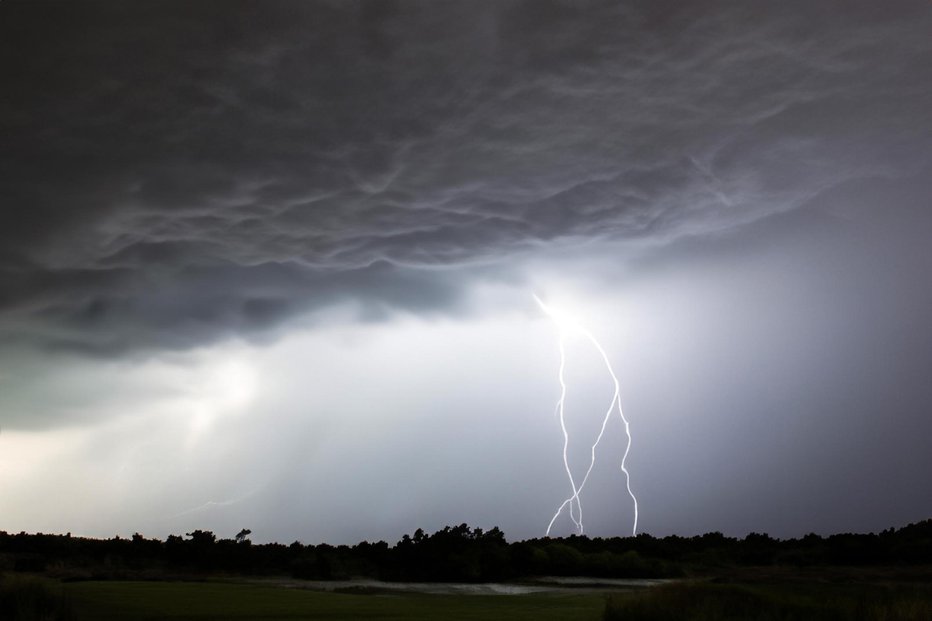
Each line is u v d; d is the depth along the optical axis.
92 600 19.84
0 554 43.19
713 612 15.98
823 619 15.67
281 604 20.50
